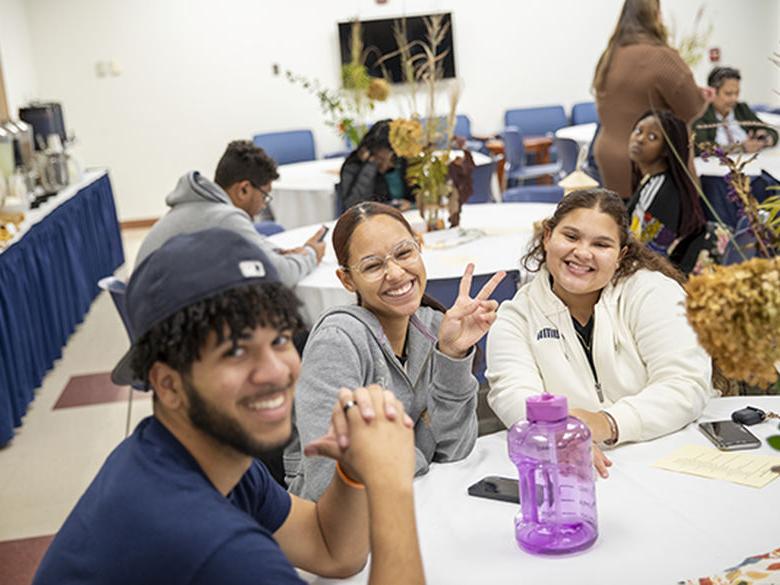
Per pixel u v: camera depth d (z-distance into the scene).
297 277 3.72
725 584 1.43
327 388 1.99
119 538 1.19
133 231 10.23
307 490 1.92
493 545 1.67
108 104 10.05
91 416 4.88
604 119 4.82
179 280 1.18
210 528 1.17
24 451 4.47
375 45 10.09
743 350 1.24
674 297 2.25
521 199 6.32
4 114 7.95
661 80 4.58
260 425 1.21
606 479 1.90
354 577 1.61
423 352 2.13
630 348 2.25
